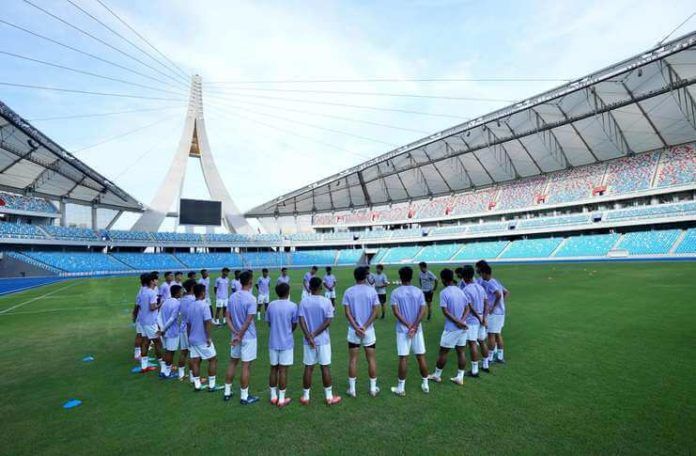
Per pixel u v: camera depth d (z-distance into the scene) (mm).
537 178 50156
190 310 5926
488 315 6742
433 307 13820
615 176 42281
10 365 7438
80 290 24641
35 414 5023
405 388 5648
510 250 46281
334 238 64250
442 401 5086
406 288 5602
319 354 5188
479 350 7688
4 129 28703
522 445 3869
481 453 3750
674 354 6562
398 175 57438
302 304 5309
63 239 43500
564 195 45406
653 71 29031
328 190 62375
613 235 38844
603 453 3672
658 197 38969
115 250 51125
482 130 41188
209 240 57375
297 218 69250
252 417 4797
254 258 58688
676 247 33125
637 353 6719
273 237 63094
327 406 5086
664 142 39125
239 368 7148
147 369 7023
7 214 42719
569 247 41125
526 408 4730
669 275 20000
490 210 52000
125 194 49562
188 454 3912
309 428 4434
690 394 4902
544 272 27047
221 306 12422
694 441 3816
